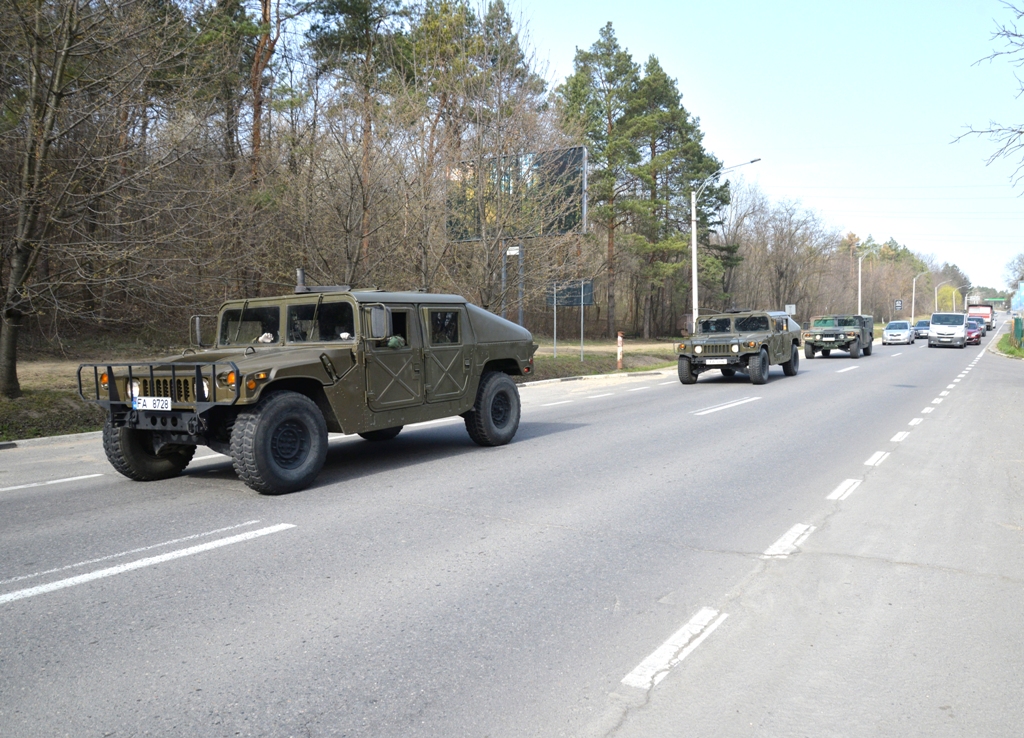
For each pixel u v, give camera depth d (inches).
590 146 1675.7
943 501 271.3
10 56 518.9
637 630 157.0
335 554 207.6
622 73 1784.0
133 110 567.5
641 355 1229.7
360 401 309.9
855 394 661.3
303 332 322.3
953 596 176.9
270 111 785.6
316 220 716.7
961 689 132.2
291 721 121.0
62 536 227.5
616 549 213.3
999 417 504.4
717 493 283.9
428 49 880.3
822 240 2709.2
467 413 382.9
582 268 979.3
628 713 123.9
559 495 280.2
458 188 801.6
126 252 507.2
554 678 135.8
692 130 1972.2
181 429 276.4
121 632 155.5
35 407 476.7
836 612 167.0
